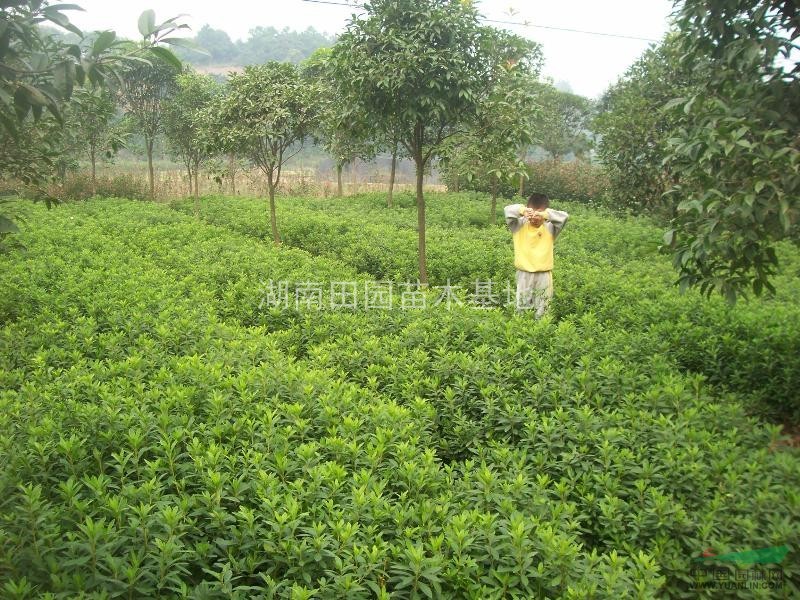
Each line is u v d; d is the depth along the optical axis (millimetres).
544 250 7617
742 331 6023
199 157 17344
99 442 3420
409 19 7785
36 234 10297
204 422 3875
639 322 6539
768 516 2977
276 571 2656
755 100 3812
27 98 2207
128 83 18344
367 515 2811
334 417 3914
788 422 5207
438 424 4309
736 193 3611
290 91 11203
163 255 9898
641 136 11062
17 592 2242
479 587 2457
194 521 2742
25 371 4816
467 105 8164
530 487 3373
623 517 3125
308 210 16562
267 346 5461
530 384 4684
